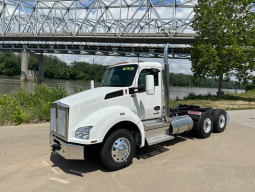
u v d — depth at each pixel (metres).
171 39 48.59
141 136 5.13
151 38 49.84
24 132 7.93
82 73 112.44
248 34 19.06
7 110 10.02
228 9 19.73
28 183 4.27
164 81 5.96
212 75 20.69
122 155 4.85
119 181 4.32
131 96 5.34
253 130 8.47
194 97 22.70
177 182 4.25
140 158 5.51
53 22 66.69
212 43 20.19
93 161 5.36
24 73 76.81
